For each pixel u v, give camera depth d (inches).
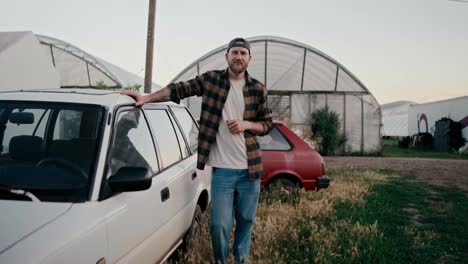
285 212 207.2
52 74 524.1
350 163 563.5
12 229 71.1
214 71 130.0
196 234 159.6
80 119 100.3
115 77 881.5
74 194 84.5
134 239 96.0
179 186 133.3
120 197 92.8
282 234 174.6
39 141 99.0
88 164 90.7
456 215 239.5
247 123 123.3
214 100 126.5
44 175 89.0
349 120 735.7
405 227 209.0
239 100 128.6
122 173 89.1
